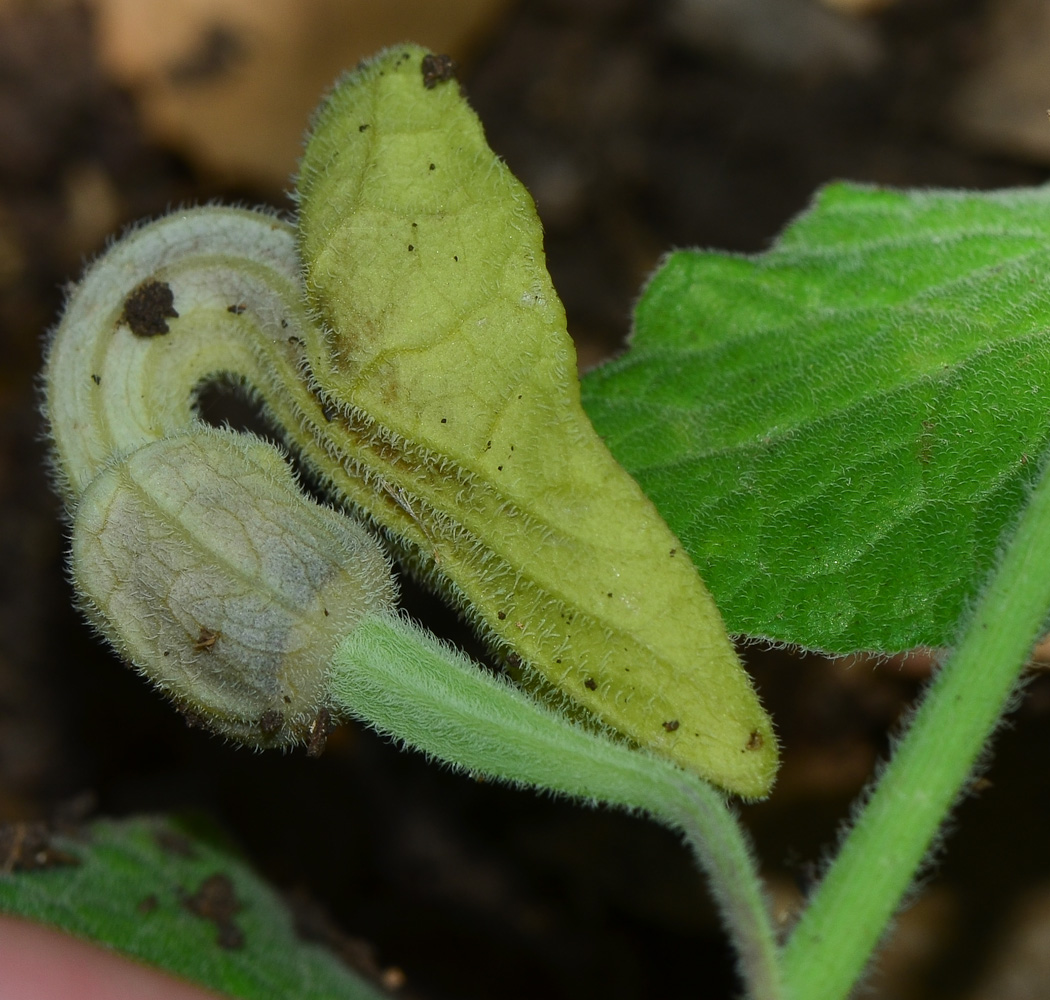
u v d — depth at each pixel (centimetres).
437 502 6
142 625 6
